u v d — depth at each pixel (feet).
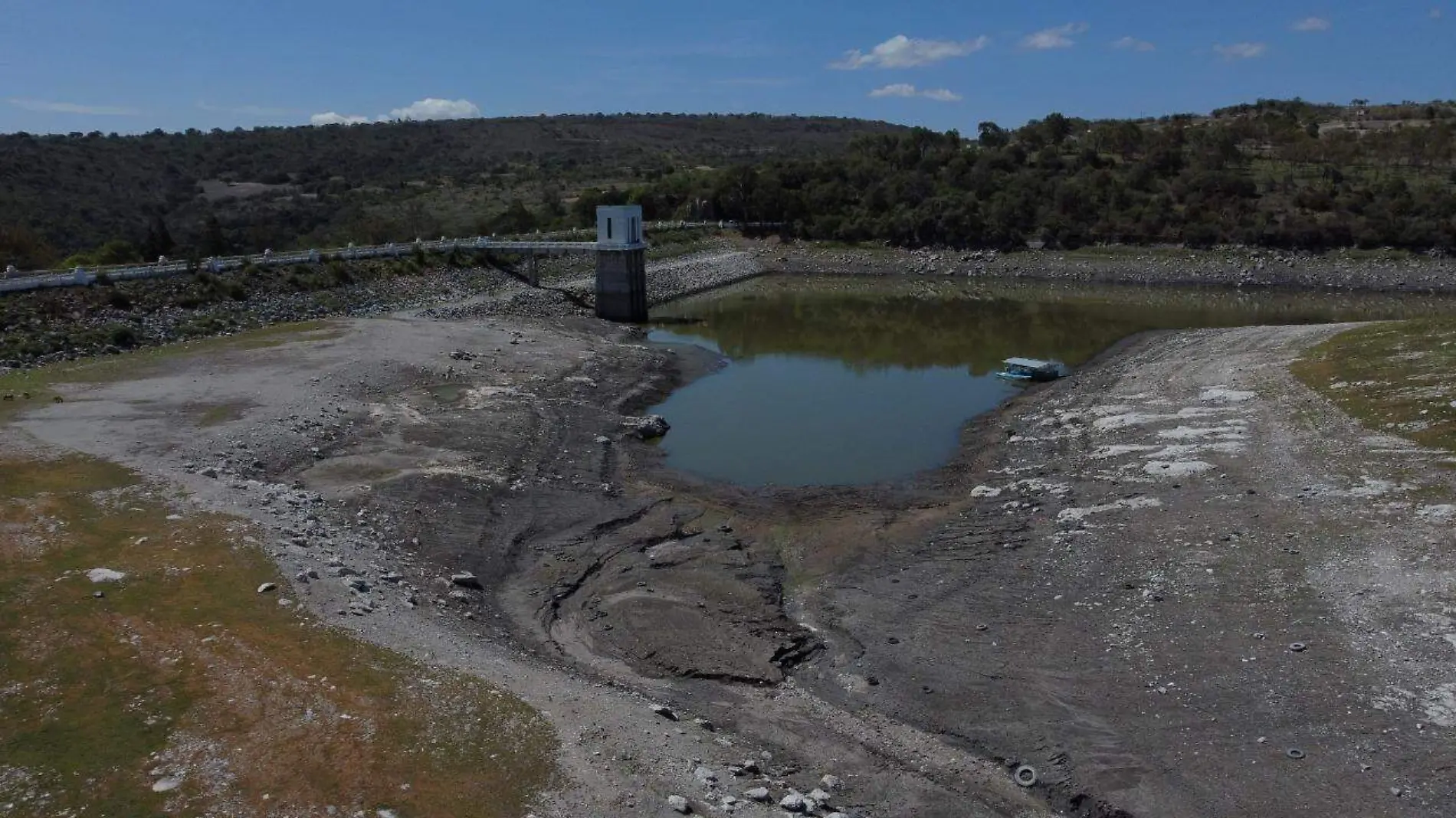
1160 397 177.99
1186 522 117.19
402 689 75.92
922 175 513.04
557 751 69.77
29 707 69.21
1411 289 366.84
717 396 208.74
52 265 284.41
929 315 332.60
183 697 71.46
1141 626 94.38
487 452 149.59
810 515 133.59
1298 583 98.73
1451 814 66.44
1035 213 464.65
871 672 90.84
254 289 244.01
